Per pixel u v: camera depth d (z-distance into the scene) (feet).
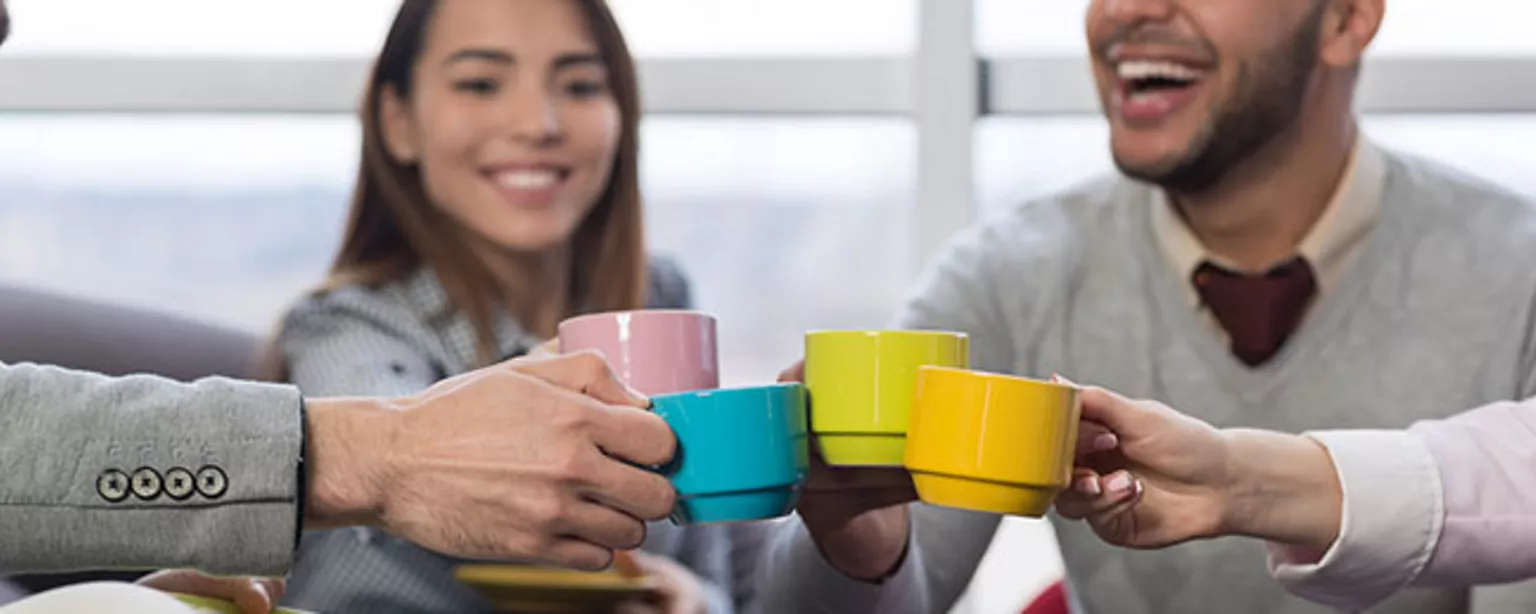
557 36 7.63
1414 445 4.28
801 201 9.96
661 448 3.59
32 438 3.41
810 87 9.62
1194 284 6.07
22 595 5.78
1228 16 5.60
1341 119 5.90
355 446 3.55
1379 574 4.25
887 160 9.90
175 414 3.46
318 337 6.86
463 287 7.28
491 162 7.49
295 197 9.80
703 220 9.97
